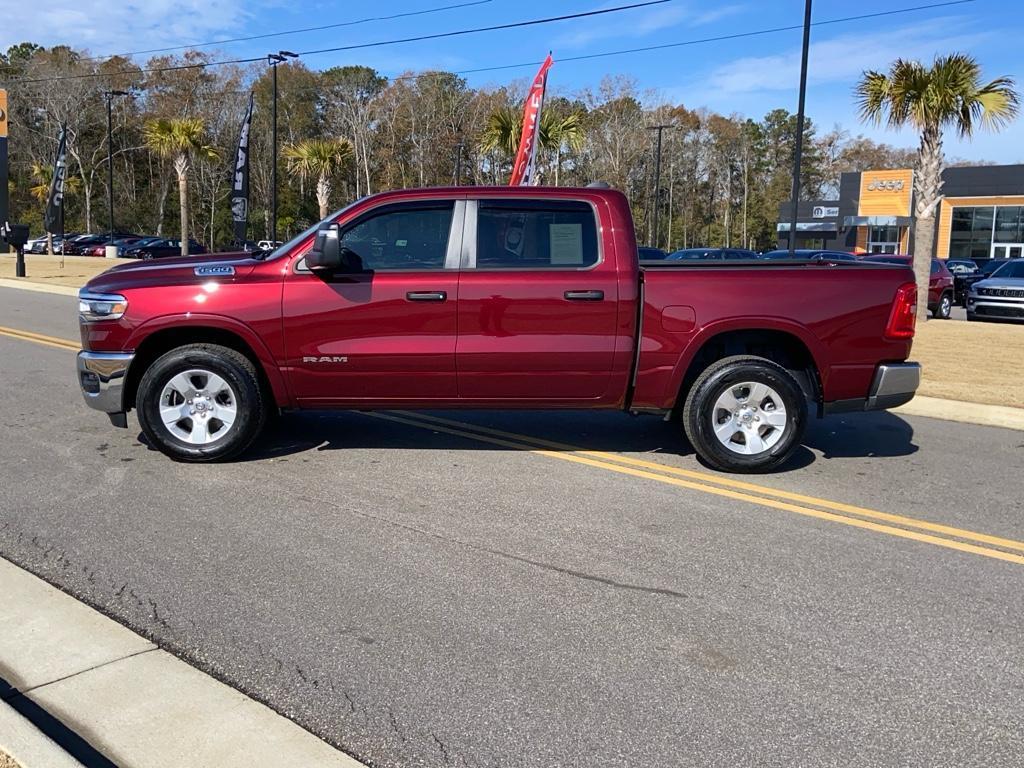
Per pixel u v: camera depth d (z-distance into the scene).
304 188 74.44
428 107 73.38
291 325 6.04
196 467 6.23
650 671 3.49
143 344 6.20
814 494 5.91
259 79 76.88
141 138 72.69
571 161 70.44
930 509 5.64
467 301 6.00
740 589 4.30
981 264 46.00
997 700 3.32
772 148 94.75
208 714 3.12
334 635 3.74
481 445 7.05
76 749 2.89
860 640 3.79
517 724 3.11
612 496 5.75
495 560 4.59
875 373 6.29
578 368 6.13
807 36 18.72
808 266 6.38
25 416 7.72
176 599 4.05
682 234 84.38
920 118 17.88
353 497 5.61
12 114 70.94
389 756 2.91
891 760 2.93
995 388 9.95
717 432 6.32
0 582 4.19
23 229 26.62
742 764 2.90
